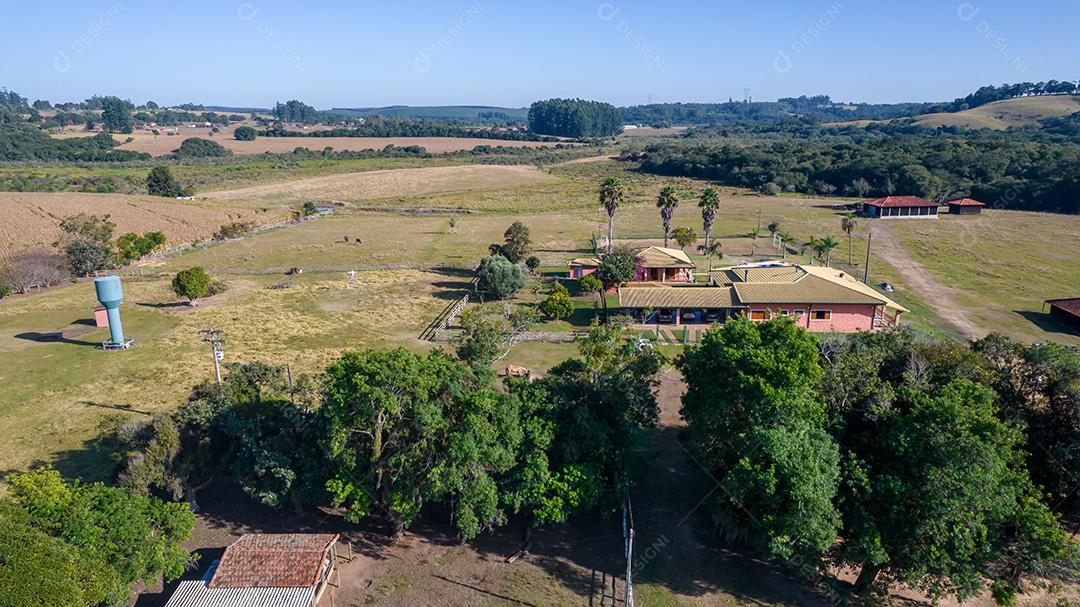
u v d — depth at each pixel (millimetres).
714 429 34406
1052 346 37375
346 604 30656
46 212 128875
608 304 77125
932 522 28312
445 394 34656
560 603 31047
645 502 38688
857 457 32875
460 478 32438
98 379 55438
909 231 126250
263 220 141250
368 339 66750
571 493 33375
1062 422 34875
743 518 32875
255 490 35125
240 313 75812
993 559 29625
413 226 139750
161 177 167500
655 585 32250
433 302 81625
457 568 33219
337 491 32969
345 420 32719
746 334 35219
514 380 38250
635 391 37594
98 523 28281
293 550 30812
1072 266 98062
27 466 41281
